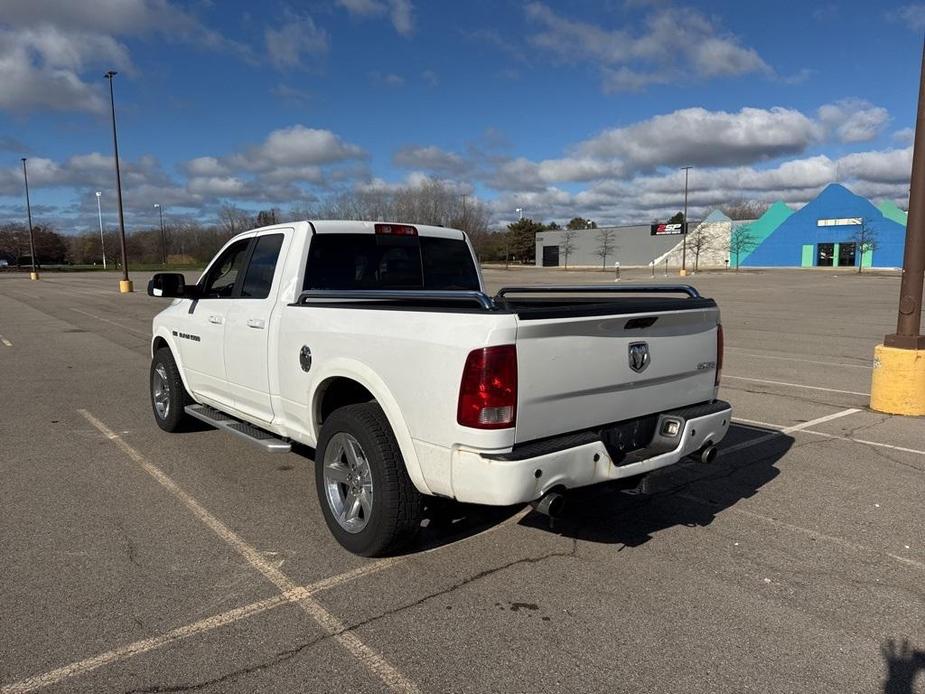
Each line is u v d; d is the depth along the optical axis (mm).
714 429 4211
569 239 99250
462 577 3664
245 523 4383
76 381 9695
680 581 3637
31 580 3594
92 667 2838
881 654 2982
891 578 3689
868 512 4645
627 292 4566
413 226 5379
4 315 21516
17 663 2861
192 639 3049
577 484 3424
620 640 3068
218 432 6703
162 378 6609
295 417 4484
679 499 4887
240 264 5422
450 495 3371
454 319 3303
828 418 7398
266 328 4680
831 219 73812
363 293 3914
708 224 84125
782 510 4676
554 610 3326
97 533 4215
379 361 3654
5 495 4887
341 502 4047
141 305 25938
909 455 5984
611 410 3691
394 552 3908
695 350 4227
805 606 3387
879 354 7691
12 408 7832
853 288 37875
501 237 110938
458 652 2967
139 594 3451
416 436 3471
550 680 2775
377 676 2793
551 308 3373
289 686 2725
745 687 2742
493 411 3156
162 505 4695
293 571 3719
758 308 24203
